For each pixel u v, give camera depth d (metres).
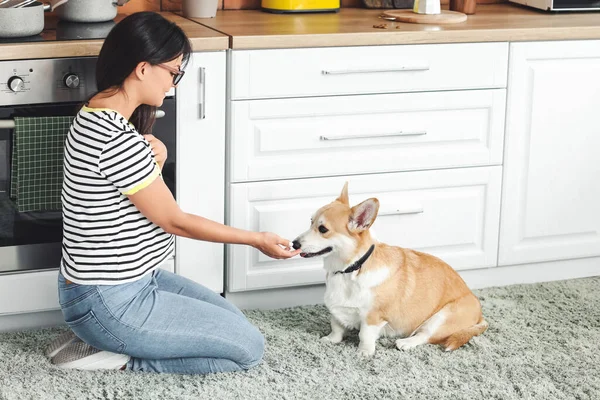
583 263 3.11
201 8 2.88
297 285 2.80
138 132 2.24
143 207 2.06
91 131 2.01
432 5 2.89
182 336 2.19
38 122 2.35
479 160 2.84
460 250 2.93
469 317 2.53
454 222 2.88
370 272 2.42
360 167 2.73
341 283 2.45
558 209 2.99
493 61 2.76
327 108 2.65
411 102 2.72
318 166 2.70
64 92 2.39
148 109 2.21
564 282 3.06
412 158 2.77
